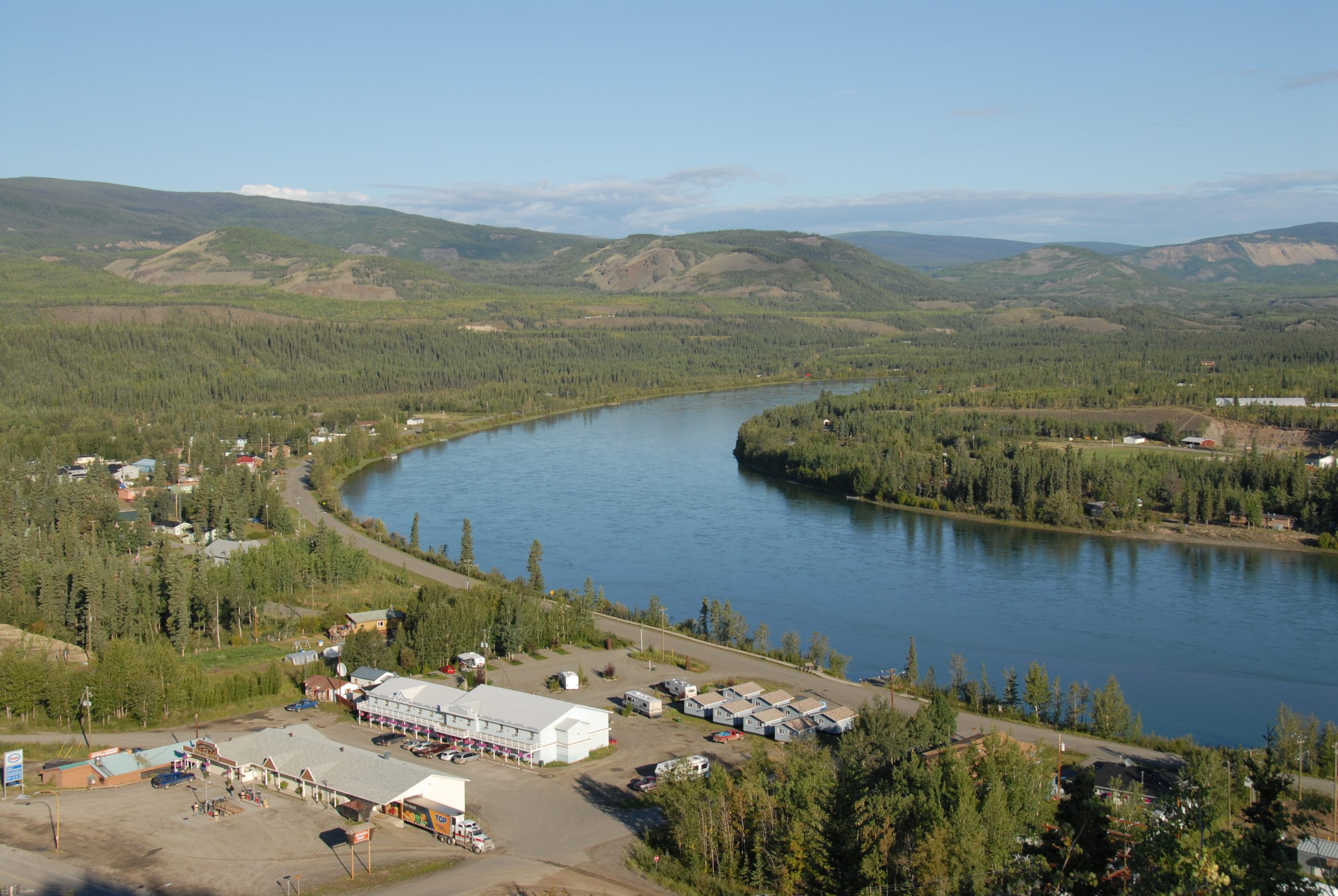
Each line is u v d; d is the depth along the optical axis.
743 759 158.75
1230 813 131.88
